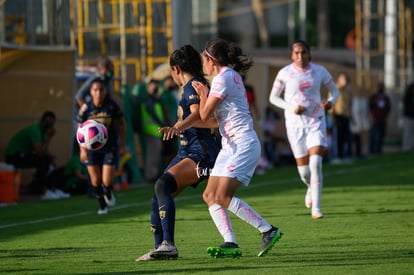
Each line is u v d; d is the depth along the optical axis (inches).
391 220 1210.0
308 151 1283.2
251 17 6717.5
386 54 3612.2
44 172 1727.4
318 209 1246.9
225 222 858.1
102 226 1231.5
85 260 912.9
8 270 855.7
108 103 1381.6
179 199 1600.6
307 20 6530.5
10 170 1625.2
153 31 2338.8
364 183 1856.5
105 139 1248.8
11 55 1892.2
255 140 868.6
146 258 886.4
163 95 2028.8
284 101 1285.7
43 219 1349.7
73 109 1879.9
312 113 1273.4
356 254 908.6
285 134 2637.8
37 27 2461.9
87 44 2448.3
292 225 1173.1
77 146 1851.6
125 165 2025.1
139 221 1282.0
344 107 2504.9
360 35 3496.6
